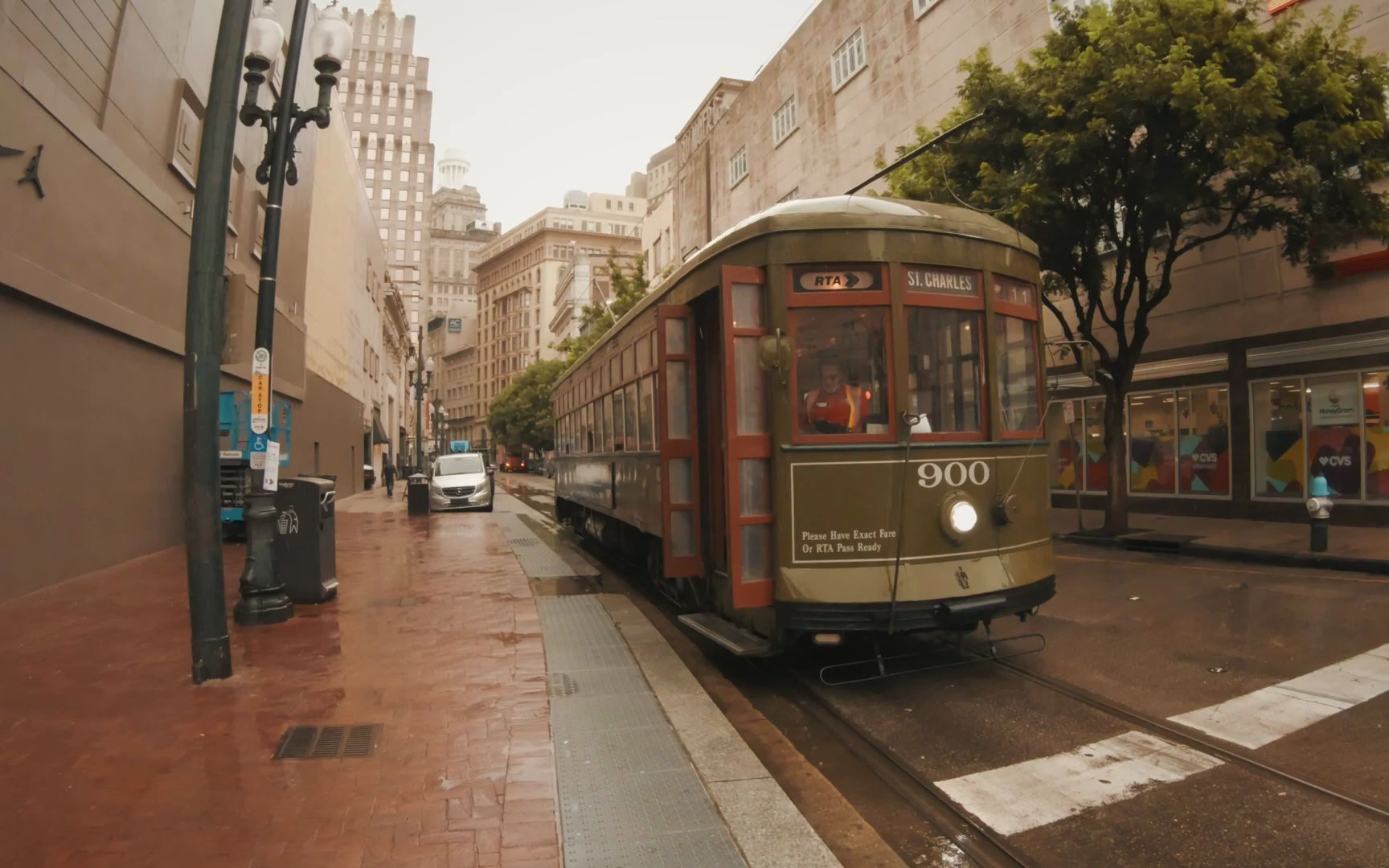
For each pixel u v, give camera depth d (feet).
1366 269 45.09
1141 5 39.83
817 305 19.56
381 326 183.01
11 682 20.02
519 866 11.34
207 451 20.12
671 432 22.86
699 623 22.94
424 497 76.07
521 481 190.60
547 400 251.80
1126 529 48.62
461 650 23.20
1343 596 29.30
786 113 100.12
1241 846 12.10
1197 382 54.90
